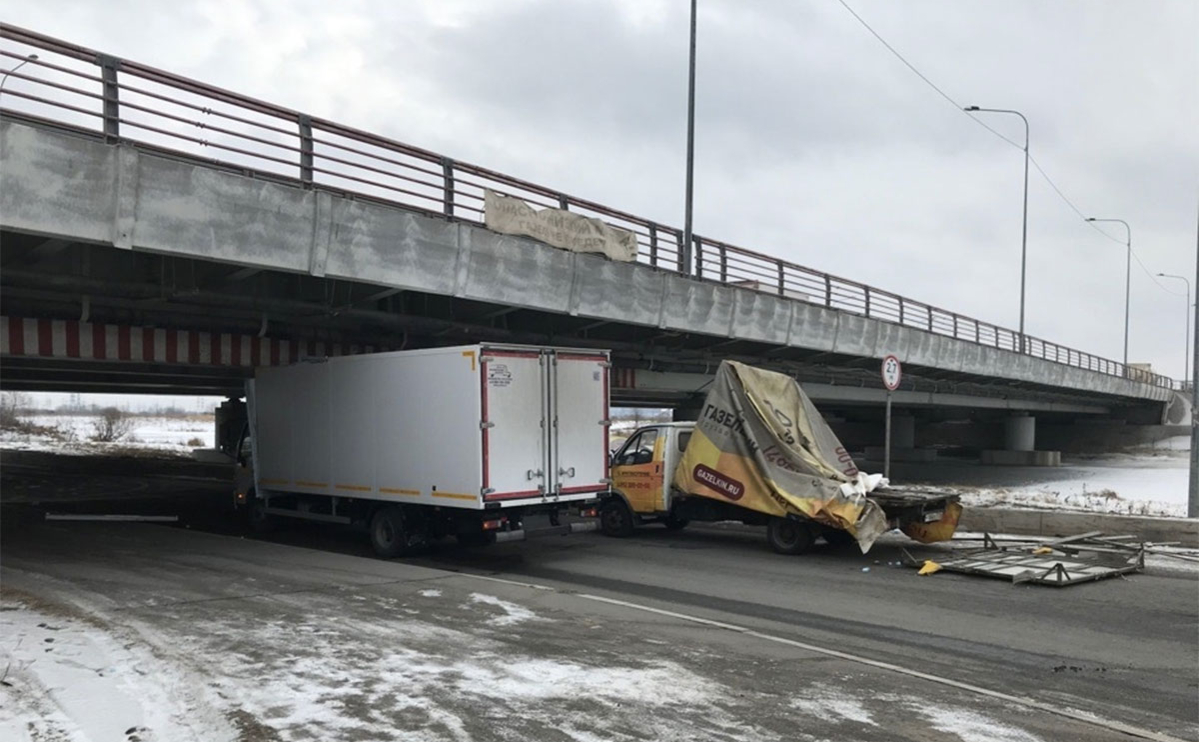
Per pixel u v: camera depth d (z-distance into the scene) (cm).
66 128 1077
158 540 1437
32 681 617
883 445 5866
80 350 1510
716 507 1490
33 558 1233
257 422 1658
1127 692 664
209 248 1210
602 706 591
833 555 1379
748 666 704
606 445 1402
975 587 1100
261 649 720
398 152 1491
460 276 1567
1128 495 2956
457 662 692
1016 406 4956
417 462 1311
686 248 2175
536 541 1557
